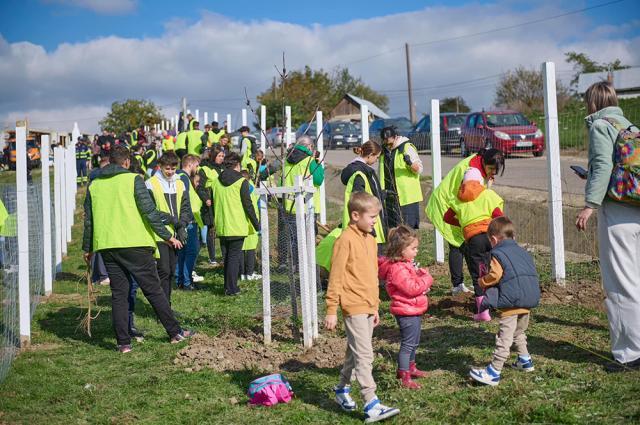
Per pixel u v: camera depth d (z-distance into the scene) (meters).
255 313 8.26
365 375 4.77
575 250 10.76
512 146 20.14
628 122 5.44
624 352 5.39
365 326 4.82
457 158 16.92
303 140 10.02
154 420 5.04
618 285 5.39
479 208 7.14
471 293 8.20
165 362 6.48
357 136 33.41
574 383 5.17
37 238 9.28
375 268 4.93
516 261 5.21
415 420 4.70
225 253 9.45
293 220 8.42
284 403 5.25
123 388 5.76
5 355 6.46
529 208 12.37
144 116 55.16
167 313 7.11
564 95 54.09
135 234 6.83
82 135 27.70
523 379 5.33
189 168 10.16
